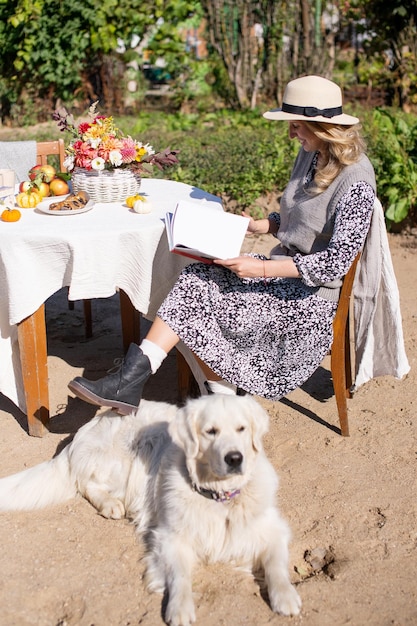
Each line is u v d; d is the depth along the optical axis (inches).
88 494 131.7
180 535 115.8
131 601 109.6
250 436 114.4
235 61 474.3
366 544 121.4
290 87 140.6
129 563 117.7
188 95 489.4
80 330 210.8
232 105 486.9
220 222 138.2
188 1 465.1
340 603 108.7
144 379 133.6
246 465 111.9
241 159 325.1
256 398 170.2
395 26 458.3
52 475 133.8
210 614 106.7
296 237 145.4
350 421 159.5
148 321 217.0
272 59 473.4
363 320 154.3
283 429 156.6
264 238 278.2
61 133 422.6
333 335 145.9
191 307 136.7
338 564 116.9
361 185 136.6
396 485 136.5
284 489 135.6
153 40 474.9
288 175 305.9
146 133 413.7
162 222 147.3
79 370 183.9
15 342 152.6
